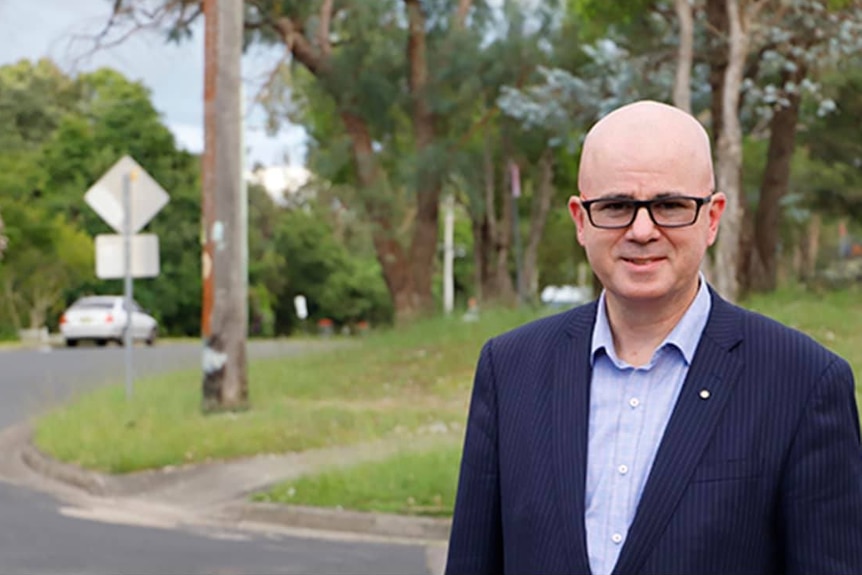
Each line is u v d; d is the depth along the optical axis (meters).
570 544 2.72
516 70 31.03
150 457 13.73
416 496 11.46
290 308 78.81
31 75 69.75
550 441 2.80
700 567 2.63
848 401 2.73
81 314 40.38
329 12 29.84
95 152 62.50
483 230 43.25
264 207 76.94
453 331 23.97
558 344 2.89
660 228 2.78
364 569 9.45
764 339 2.75
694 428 2.69
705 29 25.42
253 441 14.40
